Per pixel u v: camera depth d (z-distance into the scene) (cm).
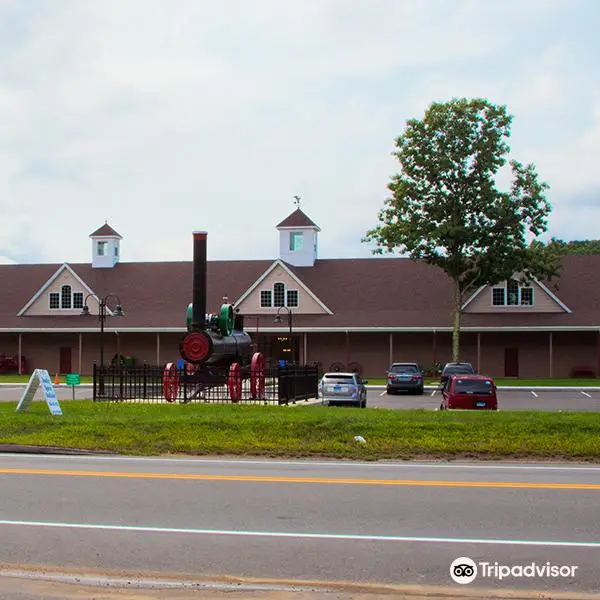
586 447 1823
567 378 5700
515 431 2003
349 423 2073
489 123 5250
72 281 6406
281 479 1454
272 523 1093
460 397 3033
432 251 5291
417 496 1287
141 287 6494
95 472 1533
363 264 6419
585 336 5806
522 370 5847
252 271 6531
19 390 4603
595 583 852
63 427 2102
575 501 1251
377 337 6025
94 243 6712
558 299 5784
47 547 974
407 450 1841
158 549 966
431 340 5978
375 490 1339
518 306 5834
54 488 1350
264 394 3089
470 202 5234
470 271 5466
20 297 6594
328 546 979
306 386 3206
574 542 1000
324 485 1388
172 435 1986
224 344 3228
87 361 6375
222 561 919
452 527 1073
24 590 826
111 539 1010
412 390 4525
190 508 1188
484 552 955
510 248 5216
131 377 3294
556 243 5556
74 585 842
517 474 1545
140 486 1373
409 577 865
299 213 6494
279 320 5519
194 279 3197
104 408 2625
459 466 1677
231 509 1180
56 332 6297
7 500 1246
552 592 827
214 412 2438
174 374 3044
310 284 6262
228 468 1611
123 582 850
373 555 941
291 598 803
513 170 5297
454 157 5175
